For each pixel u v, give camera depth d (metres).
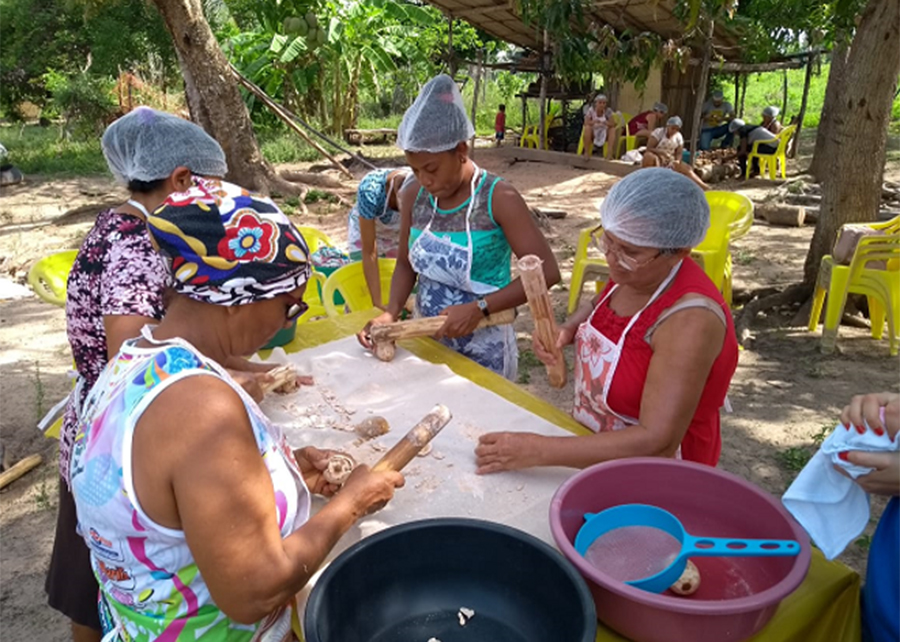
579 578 1.14
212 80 9.73
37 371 4.76
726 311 1.73
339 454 1.62
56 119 18.33
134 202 1.81
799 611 1.27
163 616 1.17
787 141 11.41
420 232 2.54
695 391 1.65
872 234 4.62
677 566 1.24
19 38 17.17
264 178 10.15
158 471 1.03
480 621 1.28
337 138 15.98
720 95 12.91
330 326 2.65
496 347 2.59
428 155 2.23
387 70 15.87
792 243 7.70
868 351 4.84
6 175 11.20
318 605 1.12
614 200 1.66
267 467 1.17
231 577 1.03
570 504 1.39
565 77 6.67
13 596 2.89
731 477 1.42
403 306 2.71
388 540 1.27
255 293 1.11
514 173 12.24
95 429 1.11
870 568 1.33
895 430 1.18
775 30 11.31
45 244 7.92
